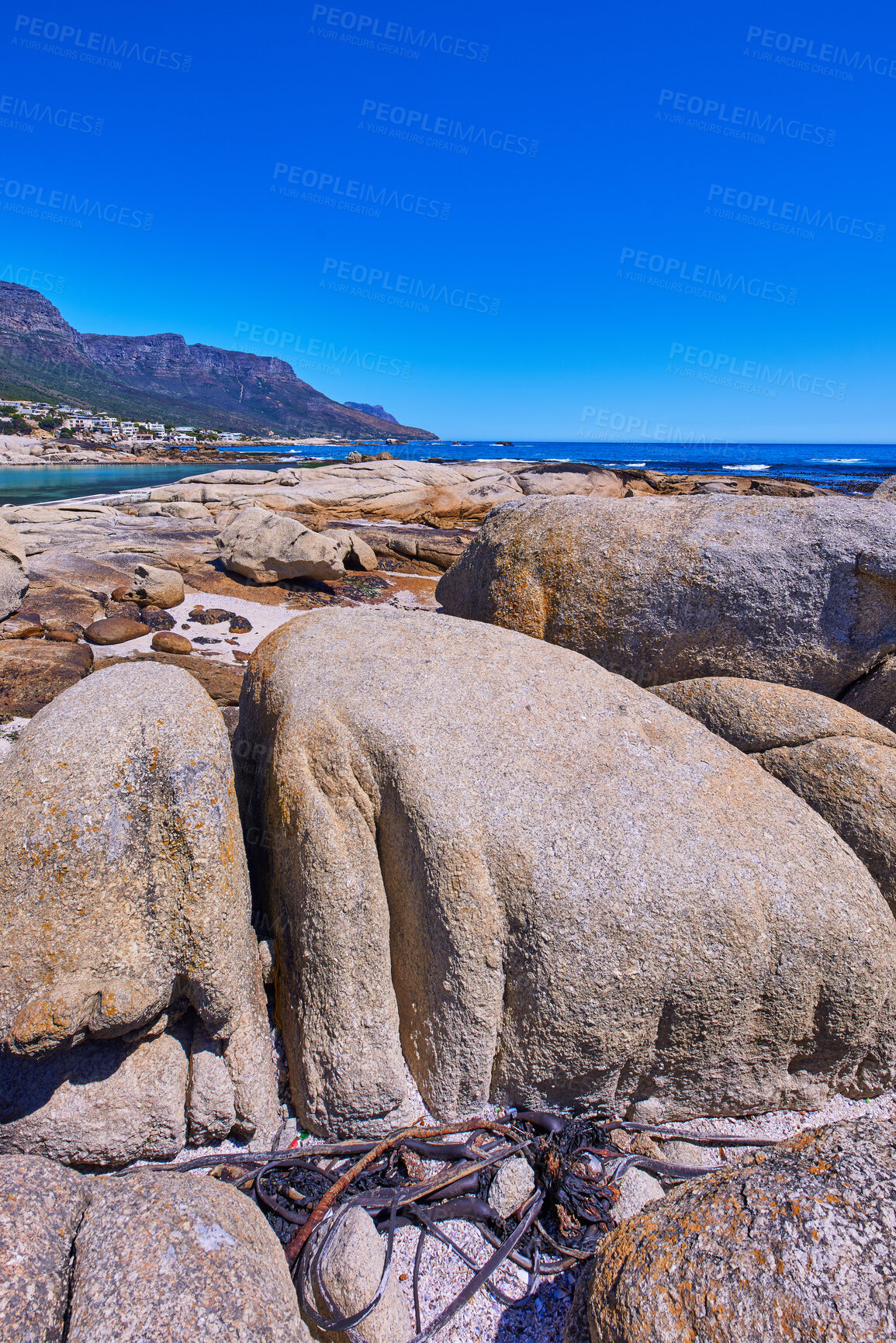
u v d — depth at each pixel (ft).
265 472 106.93
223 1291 6.92
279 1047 12.03
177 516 70.33
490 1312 8.93
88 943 9.55
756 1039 10.75
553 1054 10.44
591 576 17.28
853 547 15.76
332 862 11.27
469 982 10.40
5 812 9.69
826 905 10.62
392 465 110.83
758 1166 7.84
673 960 10.16
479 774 11.10
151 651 33.35
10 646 28.35
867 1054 11.38
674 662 16.88
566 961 10.11
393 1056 10.99
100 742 10.04
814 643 16.10
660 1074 10.93
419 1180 10.10
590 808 10.94
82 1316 6.56
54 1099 9.70
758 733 13.84
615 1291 7.26
